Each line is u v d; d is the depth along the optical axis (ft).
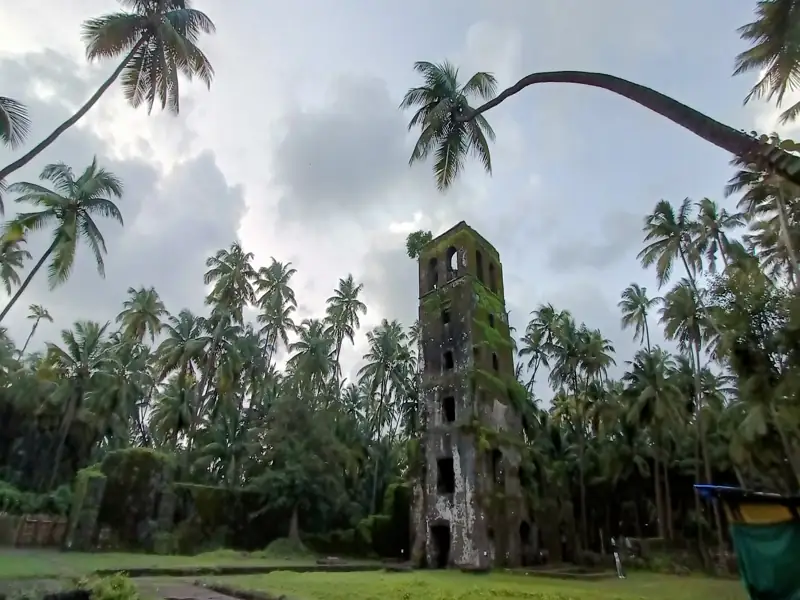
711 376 140.15
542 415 150.00
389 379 180.55
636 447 137.90
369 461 163.12
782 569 31.58
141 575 69.56
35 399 147.33
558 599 57.11
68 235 90.02
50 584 50.65
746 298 81.66
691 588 75.36
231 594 54.80
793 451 96.99
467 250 130.62
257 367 165.27
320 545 122.72
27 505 114.21
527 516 114.83
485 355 121.39
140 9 66.49
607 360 151.74
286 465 126.21
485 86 64.69
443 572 94.89
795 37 49.75
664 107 30.96
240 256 167.84
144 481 110.83
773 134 30.17
